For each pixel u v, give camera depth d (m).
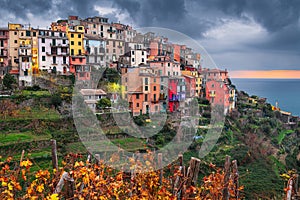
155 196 3.83
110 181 3.83
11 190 3.36
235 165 4.95
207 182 4.04
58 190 3.06
